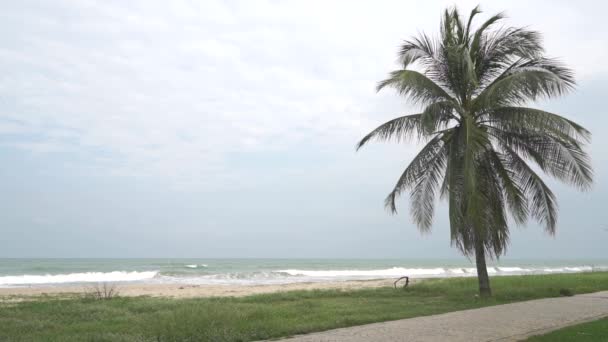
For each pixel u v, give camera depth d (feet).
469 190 48.16
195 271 208.44
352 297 57.41
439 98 54.39
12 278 152.05
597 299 49.44
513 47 53.26
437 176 57.16
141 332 31.71
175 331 30.68
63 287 105.29
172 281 140.36
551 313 38.73
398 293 61.11
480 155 51.80
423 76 53.21
